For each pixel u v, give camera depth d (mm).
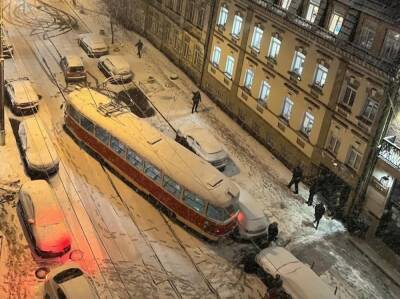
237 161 34500
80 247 25750
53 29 50125
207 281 25172
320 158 31656
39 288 23281
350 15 27906
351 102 28875
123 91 40969
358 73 27891
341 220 30484
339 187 31312
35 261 24547
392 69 25672
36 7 54438
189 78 44781
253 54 36000
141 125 30875
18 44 45781
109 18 54781
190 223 27656
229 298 24438
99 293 23453
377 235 29250
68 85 40469
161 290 24234
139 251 26234
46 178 29969
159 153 28719
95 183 30453
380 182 28188
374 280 26719
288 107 34000
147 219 28453
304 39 31234
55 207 25984
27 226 25828
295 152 33844
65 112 34312
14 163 30781
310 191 30828
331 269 27031
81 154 32750
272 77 34594
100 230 27078
